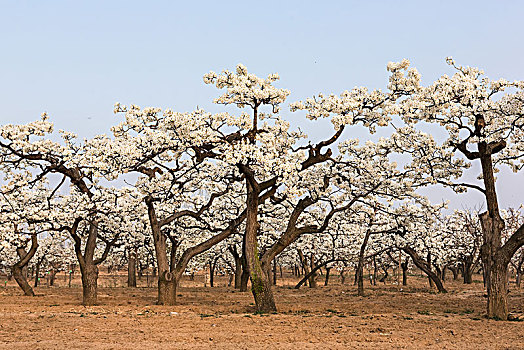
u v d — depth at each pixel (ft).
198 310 75.00
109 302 89.61
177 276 84.43
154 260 153.38
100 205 78.79
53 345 45.62
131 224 93.15
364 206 101.55
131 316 67.05
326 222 80.89
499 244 67.67
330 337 50.60
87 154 75.46
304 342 47.67
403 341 48.65
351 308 81.61
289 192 69.87
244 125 71.15
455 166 75.46
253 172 71.10
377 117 70.69
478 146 69.21
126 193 80.74
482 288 147.64
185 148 73.00
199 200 97.71
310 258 164.35
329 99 70.13
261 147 70.54
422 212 112.16
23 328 56.03
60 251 164.35
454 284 173.88
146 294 116.98
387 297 112.47
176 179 83.76
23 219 79.05
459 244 174.81
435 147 74.64
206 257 161.68
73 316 66.85
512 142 70.49
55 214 77.36
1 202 83.97
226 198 106.52
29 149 73.51
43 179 93.86
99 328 56.34
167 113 74.23
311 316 67.56
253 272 72.18
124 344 46.24
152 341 48.08
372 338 50.06
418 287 156.04
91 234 84.89
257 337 50.26
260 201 75.41
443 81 65.98
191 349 43.80
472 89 66.18
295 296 115.85
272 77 71.82
